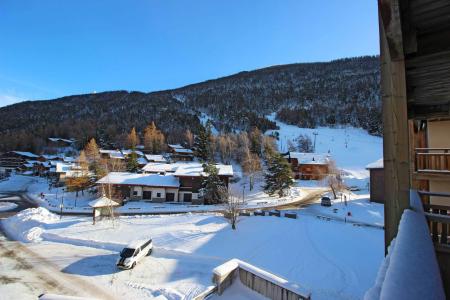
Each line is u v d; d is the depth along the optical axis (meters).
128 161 60.88
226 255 19.02
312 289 14.07
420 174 11.00
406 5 3.53
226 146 77.38
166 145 93.75
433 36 4.15
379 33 5.04
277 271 16.42
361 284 14.70
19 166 87.94
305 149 94.25
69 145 110.25
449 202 11.09
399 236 2.96
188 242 21.58
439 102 7.24
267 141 78.12
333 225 26.61
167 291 14.15
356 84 179.12
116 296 13.84
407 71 4.85
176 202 43.09
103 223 27.97
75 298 3.83
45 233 24.39
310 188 56.56
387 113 4.89
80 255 19.64
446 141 11.75
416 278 2.11
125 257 17.55
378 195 38.62
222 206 39.44
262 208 38.06
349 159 85.19
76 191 48.62
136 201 42.91
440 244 4.23
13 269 17.05
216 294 9.48
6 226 27.95
